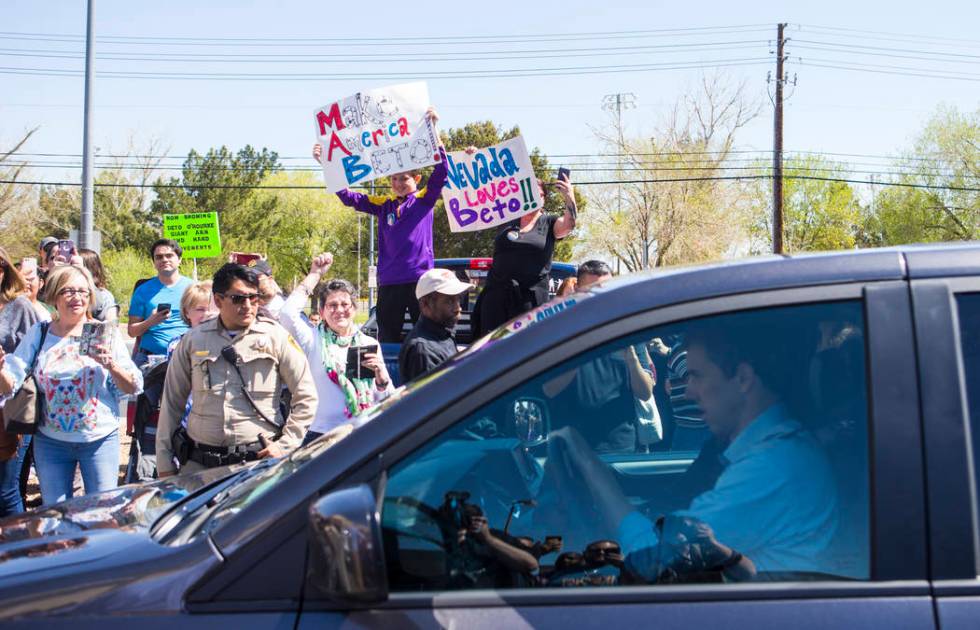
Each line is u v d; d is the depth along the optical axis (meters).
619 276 2.47
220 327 4.63
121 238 57.09
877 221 51.22
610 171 45.81
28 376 5.37
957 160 48.16
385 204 6.73
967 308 1.97
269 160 68.62
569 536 2.27
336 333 5.48
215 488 2.69
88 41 18.58
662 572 2.06
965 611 1.76
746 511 2.04
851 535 1.90
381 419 1.99
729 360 2.05
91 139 18.72
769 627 1.77
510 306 6.36
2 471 5.87
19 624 1.86
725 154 44.44
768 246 51.88
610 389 2.97
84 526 2.33
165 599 1.87
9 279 6.15
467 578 2.01
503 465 2.45
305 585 1.85
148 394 5.98
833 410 1.99
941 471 1.84
